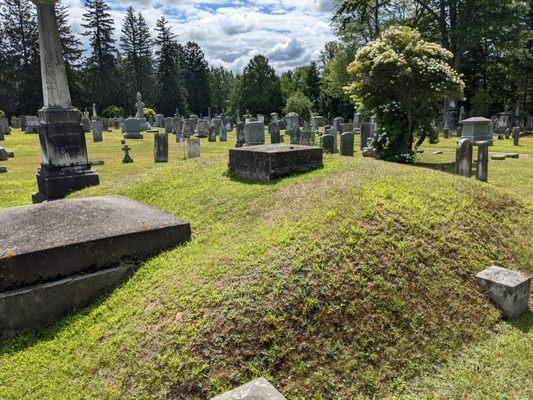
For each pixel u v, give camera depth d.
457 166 9.30
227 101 71.62
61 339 3.68
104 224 4.71
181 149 19.11
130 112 61.28
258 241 4.37
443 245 4.56
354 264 3.94
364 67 12.16
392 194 5.35
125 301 3.98
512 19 32.81
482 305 4.03
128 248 4.51
